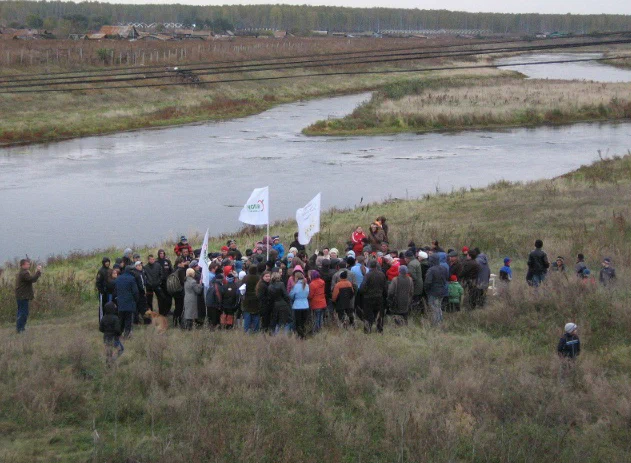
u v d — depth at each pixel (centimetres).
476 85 9194
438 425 979
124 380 1178
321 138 6244
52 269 2481
